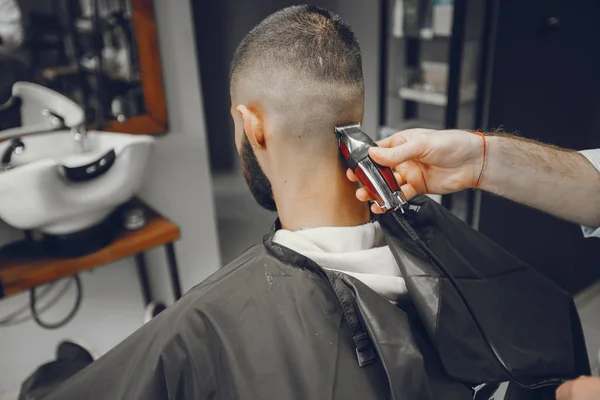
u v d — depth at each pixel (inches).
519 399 28.6
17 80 51.2
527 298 28.5
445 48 93.2
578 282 80.7
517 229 67.7
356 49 26.3
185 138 67.6
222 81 142.9
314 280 24.7
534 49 59.2
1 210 42.6
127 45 57.7
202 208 73.5
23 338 61.7
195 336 24.0
